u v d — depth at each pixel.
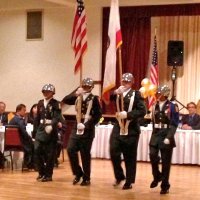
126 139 7.25
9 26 14.40
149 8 12.79
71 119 13.42
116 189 7.38
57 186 7.55
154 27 13.38
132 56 13.02
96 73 13.30
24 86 14.23
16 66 14.33
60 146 9.63
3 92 14.52
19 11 14.27
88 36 13.42
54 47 13.84
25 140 9.02
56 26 13.81
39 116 8.03
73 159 7.62
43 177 8.04
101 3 13.18
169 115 7.04
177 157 10.38
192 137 10.25
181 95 13.12
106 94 7.60
